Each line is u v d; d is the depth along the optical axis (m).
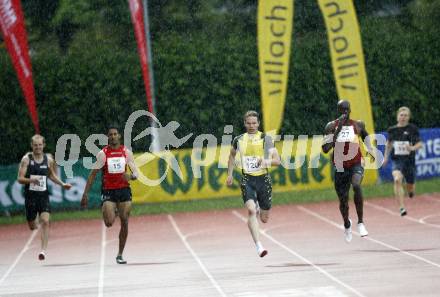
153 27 90.25
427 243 38.34
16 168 64.75
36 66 73.12
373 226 47.72
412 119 77.94
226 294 27.06
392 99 77.25
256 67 75.62
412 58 77.69
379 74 77.00
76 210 65.81
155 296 27.44
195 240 46.31
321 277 29.66
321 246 39.84
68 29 92.31
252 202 32.62
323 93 76.12
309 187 69.00
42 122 72.88
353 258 34.53
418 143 48.28
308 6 85.00
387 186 69.69
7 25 61.41
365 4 91.38
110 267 36.31
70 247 46.59
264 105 66.50
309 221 52.97
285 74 66.50
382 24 79.12
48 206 38.16
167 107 74.50
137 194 66.19
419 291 25.56
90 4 93.00
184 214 62.41
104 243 47.72
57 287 31.03
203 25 91.19
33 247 47.78
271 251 39.09
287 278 29.88
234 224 54.19
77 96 73.38
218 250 40.84
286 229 49.03
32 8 92.25
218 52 75.31
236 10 92.62
